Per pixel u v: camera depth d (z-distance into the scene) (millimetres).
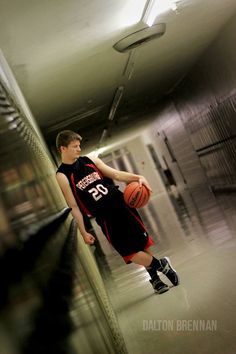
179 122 14094
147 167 27266
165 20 6258
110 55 6531
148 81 10055
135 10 5156
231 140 9492
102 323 1925
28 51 4980
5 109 1559
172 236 7453
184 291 3961
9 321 568
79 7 4398
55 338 770
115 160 29672
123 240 4051
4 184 927
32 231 916
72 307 1147
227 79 8703
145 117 17578
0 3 3617
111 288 5465
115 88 9117
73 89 7645
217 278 3939
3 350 514
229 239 5348
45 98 7434
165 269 4215
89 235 3768
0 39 4355
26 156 1742
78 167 3998
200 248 5535
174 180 20547
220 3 6430
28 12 4020
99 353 1281
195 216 8781
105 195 3988
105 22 5172
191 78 10914
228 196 9727
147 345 2936
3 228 706
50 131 10945
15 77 5555
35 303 740
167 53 8102
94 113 11078
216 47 8586
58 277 1092
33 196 1383
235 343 2428
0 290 565
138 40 6105
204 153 12094
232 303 3131
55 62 5777
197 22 6961
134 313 3904
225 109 9305
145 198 3969
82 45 5633
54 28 4641
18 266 706
